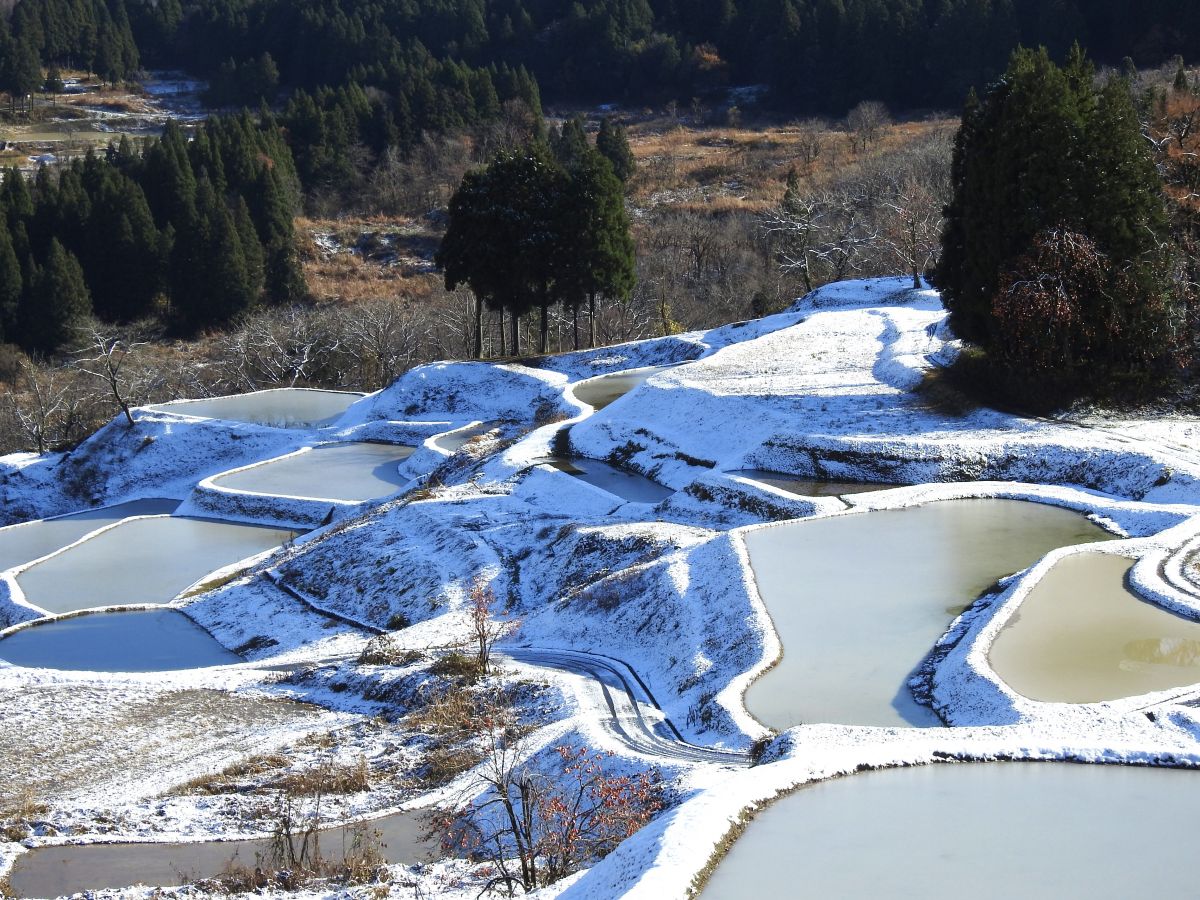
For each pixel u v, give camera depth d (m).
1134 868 15.90
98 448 72.75
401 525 48.47
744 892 15.45
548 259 74.81
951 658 26.92
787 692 26.33
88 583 50.84
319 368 92.19
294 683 35.06
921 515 38.50
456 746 27.86
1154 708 22.70
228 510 59.53
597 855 19.92
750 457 45.62
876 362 56.69
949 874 15.81
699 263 100.31
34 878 21.98
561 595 39.03
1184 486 37.38
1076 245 45.28
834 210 97.06
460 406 69.38
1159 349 46.44
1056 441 42.22
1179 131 57.88
